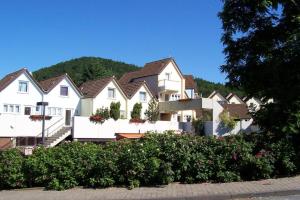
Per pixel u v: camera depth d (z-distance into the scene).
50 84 49.75
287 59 16.00
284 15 16.67
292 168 14.31
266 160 13.82
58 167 12.59
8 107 45.31
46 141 41.78
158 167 12.75
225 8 17.22
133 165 12.62
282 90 15.46
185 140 13.62
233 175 13.54
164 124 48.69
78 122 42.69
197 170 13.28
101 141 43.94
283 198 11.58
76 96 50.38
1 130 40.62
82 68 100.88
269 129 15.42
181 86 60.31
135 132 46.44
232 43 17.34
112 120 44.97
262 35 16.94
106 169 12.64
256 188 12.37
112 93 51.78
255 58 16.92
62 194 11.72
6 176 12.57
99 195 11.49
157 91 58.41
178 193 11.68
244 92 17.62
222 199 11.46
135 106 52.34
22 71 46.22
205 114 51.00
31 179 12.82
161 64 60.19
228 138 14.18
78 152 12.96
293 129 14.72
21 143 41.53
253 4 16.61
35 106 46.91
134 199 11.03
